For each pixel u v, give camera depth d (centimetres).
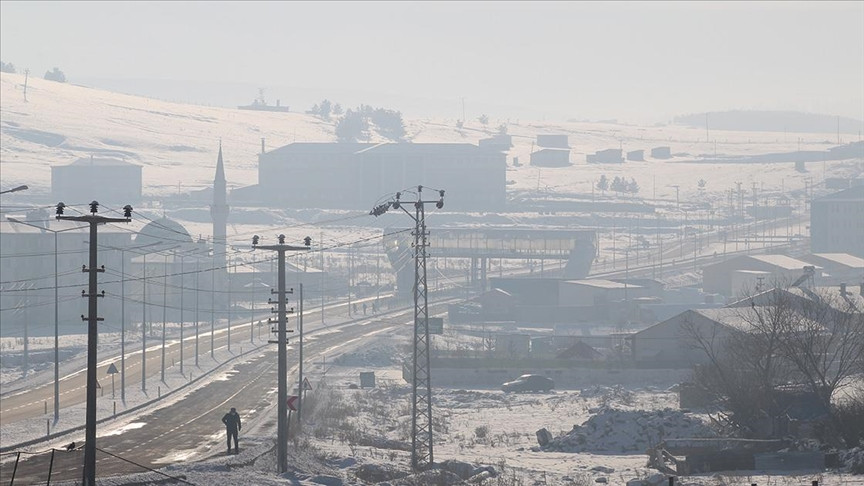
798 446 14375
